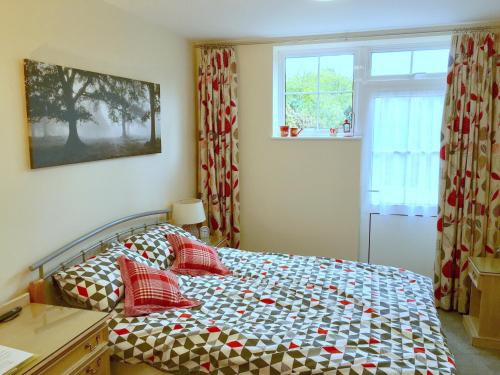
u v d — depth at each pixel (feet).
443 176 11.65
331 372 5.94
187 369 6.56
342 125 13.17
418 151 12.48
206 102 13.29
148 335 6.82
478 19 10.81
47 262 7.70
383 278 9.25
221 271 9.66
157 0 8.98
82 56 8.45
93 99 8.67
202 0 9.00
